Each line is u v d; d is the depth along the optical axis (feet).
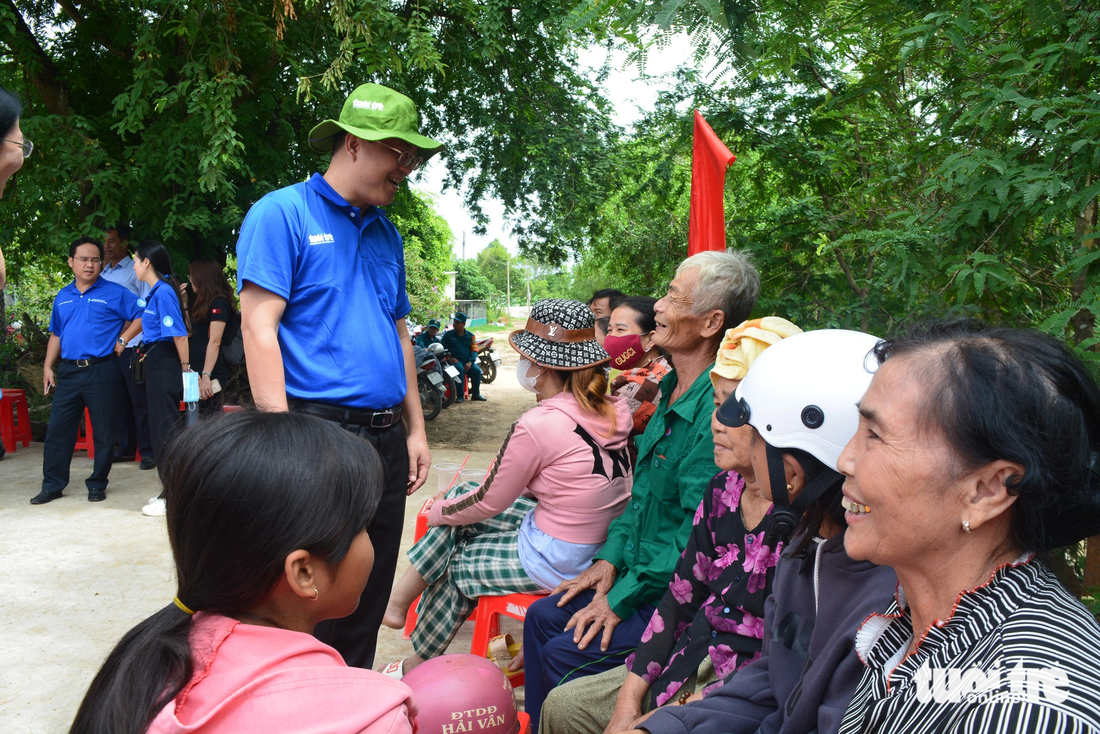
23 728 8.48
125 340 17.63
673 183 25.09
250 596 3.29
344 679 3.27
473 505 8.54
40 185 21.20
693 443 7.13
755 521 5.67
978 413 2.71
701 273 7.44
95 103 25.17
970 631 2.82
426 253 102.94
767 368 4.56
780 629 4.78
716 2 6.26
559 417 8.24
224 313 18.58
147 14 20.90
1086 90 8.23
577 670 7.04
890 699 2.99
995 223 8.33
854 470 3.10
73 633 10.78
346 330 7.68
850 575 4.34
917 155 10.13
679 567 6.24
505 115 28.14
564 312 8.40
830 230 14.20
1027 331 3.00
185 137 21.01
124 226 21.40
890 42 11.84
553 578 8.28
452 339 40.47
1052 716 2.35
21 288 40.75
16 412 23.17
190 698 3.05
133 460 21.52
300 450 3.33
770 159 16.21
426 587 9.49
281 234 7.35
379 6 19.33
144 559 13.65
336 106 24.04
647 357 11.34
